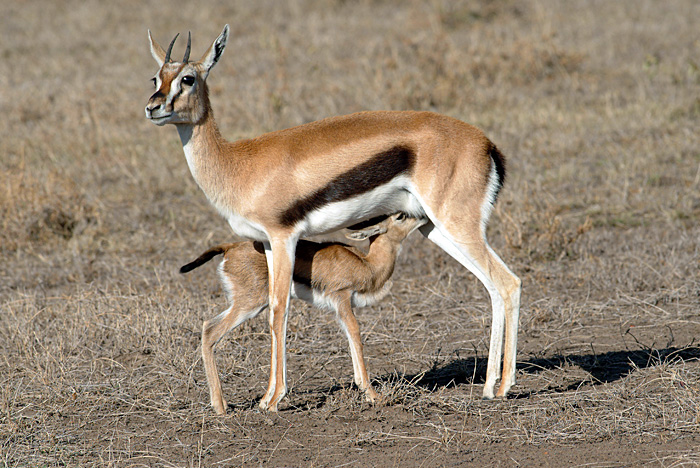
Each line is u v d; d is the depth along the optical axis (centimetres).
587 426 1592
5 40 6309
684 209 3041
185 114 1727
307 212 1752
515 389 1836
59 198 3206
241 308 1797
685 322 2208
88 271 2777
